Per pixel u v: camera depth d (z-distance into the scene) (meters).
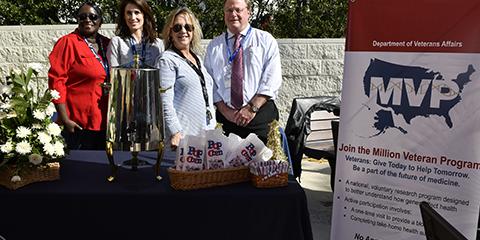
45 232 2.01
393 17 2.05
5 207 1.98
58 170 2.17
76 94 3.26
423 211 1.40
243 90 3.20
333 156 3.71
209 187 2.10
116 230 2.02
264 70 3.24
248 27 3.30
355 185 2.26
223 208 2.01
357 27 2.15
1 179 2.06
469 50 1.91
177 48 2.91
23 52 5.68
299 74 5.93
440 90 1.99
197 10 9.41
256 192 2.04
